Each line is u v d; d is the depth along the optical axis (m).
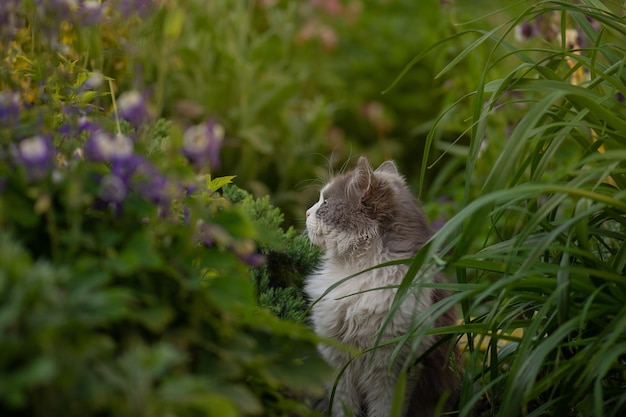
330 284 3.79
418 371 3.61
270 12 7.23
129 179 2.14
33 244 2.13
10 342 1.63
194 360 2.16
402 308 3.51
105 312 1.78
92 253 2.11
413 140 7.98
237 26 6.68
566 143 5.41
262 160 6.35
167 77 5.71
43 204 1.90
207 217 2.29
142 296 2.02
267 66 6.88
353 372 3.73
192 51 5.89
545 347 2.43
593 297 2.50
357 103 7.88
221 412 1.81
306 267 4.14
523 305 2.93
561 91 2.56
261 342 2.31
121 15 3.56
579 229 2.53
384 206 3.78
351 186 3.85
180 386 1.79
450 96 6.16
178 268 2.15
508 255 2.65
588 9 3.22
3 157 2.12
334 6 7.34
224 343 2.16
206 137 2.18
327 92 7.75
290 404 2.39
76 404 1.76
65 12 2.61
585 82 3.15
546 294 2.92
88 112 2.79
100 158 2.16
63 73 2.84
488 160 5.86
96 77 2.94
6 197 2.03
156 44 5.45
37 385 1.71
